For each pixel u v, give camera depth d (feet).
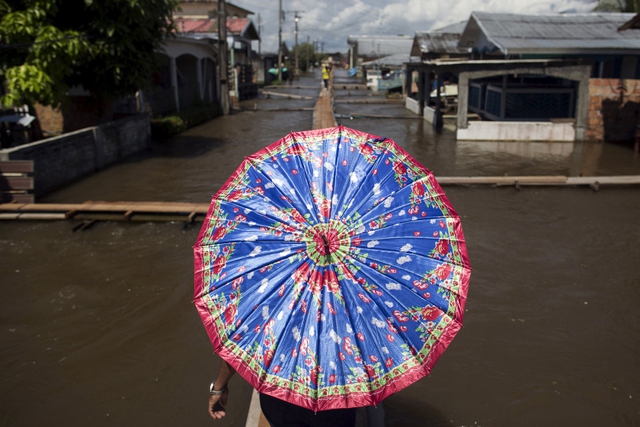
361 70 169.17
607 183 33.19
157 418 13.29
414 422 12.91
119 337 16.75
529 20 59.88
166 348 16.15
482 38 65.21
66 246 23.99
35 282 20.36
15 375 14.92
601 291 19.39
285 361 7.12
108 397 14.05
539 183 33.58
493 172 38.55
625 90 50.26
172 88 63.98
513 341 16.26
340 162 8.24
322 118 67.51
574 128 51.52
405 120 69.77
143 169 40.27
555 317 17.63
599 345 16.11
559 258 22.29
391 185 8.04
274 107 87.15
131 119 45.39
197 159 44.16
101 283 20.30
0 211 28.19
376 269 7.49
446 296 7.41
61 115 49.03
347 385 6.98
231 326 7.43
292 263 7.59
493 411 13.35
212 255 7.95
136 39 39.81
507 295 19.10
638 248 23.32
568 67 49.70
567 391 14.08
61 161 34.94
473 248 23.43
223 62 76.79
